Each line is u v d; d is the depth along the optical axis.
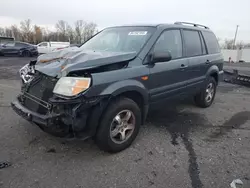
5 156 2.77
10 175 2.41
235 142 3.38
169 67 3.50
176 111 4.80
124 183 2.36
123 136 2.99
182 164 2.74
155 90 3.33
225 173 2.58
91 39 4.27
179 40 3.88
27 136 3.30
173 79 3.65
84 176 2.46
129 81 2.84
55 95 2.46
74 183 2.34
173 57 3.69
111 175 2.49
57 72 2.57
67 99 2.37
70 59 2.75
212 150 3.12
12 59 16.03
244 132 3.78
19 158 2.74
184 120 4.27
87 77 2.48
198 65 4.27
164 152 3.02
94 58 2.70
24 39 56.62
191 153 3.02
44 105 2.62
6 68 10.58
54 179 2.38
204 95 4.88
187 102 5.52
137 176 2.49
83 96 2.41
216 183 2.40
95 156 2.87
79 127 2.50
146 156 2.91
